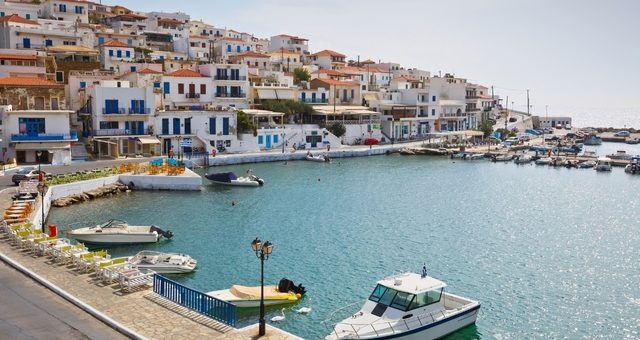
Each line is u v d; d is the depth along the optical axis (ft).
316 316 108.27
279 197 234.17
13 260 112.37
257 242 84.28
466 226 189.37
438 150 416.05
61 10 492.54
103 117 309.83
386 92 514.68
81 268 109.81
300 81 510.99
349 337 89.61
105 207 204.64
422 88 524.11
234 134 355.56
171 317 87.40
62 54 377.09
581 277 136.56
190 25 648.38
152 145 321.93
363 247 159.33
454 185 279.28
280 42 650.02
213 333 82.07
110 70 399.24
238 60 511.81
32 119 271.08
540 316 112.16
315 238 168.04
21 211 153.79
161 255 134.41
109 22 573.74
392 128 471.62
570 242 169.89
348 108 451.12
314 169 324.39
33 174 219.00
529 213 212.84
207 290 120.06
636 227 191.11
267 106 407.85
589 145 538.47
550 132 611.88
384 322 94.48
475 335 102.83
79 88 337.93
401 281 102.58
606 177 319.68
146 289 99.71
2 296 93.71
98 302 92.63
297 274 133.49
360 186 268.41
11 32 381.40
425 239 170.30
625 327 107.34
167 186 243.40
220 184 260.21
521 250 160.04
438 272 138.31
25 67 327.47
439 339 98.99
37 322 83.41
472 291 125.80
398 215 204.54
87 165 269.44
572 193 261.44
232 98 393.50
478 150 426.51
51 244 119.44
